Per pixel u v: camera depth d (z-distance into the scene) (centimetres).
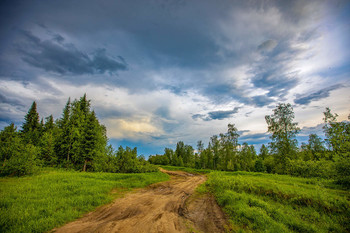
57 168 2319
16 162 1513
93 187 1202
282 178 1800
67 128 2644
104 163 2620
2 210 644
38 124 4194
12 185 1076
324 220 692
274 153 3134
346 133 1279
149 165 3216
